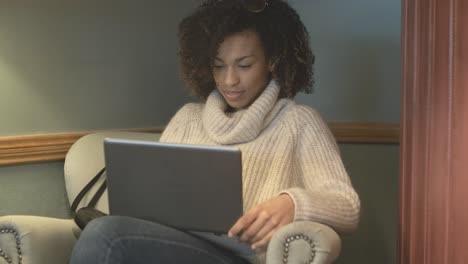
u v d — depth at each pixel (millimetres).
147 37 2127
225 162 1246
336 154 1534
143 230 1279
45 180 1966
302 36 1710
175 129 1722
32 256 1407
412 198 1456
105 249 1234
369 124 2047
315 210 1315
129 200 1354
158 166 1303
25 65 1893
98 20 2012
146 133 1969
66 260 1520
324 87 2092
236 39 1587
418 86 1416
